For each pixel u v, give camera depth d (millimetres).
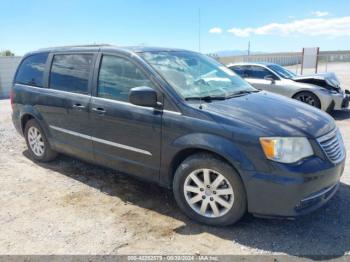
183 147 3432
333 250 3033
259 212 3184
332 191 3402
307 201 3102
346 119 8773
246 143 3109
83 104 4340
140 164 3906
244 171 3127
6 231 3451
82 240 3262
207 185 3416
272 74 9805
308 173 3021
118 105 3967
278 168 3018
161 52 4227
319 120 3510
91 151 4430
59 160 5551
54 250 3113
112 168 4297
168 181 3734
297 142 3090
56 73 4883
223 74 4527
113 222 3582
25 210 3887
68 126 4656
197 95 3695
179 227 3475
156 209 3865
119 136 4012
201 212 3494
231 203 3291
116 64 4113
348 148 6086
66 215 3750
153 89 3664
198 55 4715
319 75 9656
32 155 5562
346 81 19078
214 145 3229
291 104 3885
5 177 4895
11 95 5656
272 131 3094
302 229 3385
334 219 3557
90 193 4309
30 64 5402
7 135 7434
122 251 3078
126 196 4211
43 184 4621
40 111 5051
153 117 3639
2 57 19703
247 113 3348
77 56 4598
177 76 3846
